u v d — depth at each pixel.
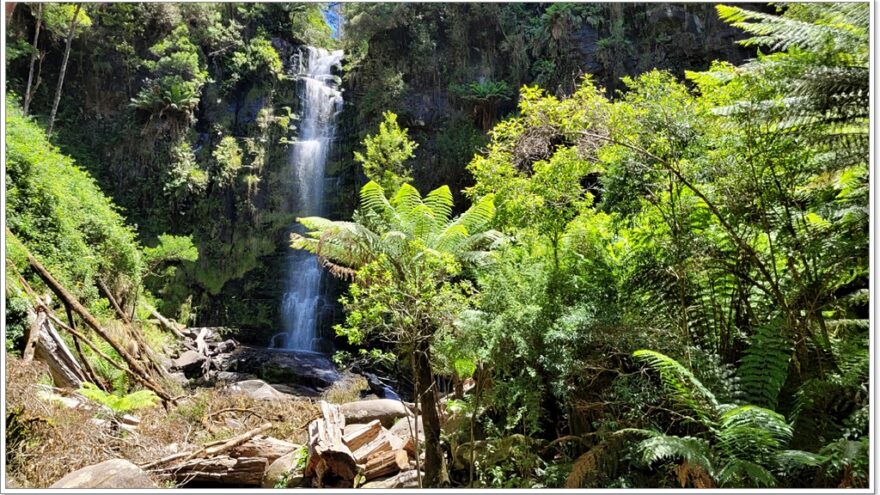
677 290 3.64
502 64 17.39
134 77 17.83
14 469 3.86
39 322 6.17
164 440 5.41
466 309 3.98
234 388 9.47
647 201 3.71
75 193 10.26
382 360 4.60
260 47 19.08
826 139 3.08
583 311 3.50
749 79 3.34
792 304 3.17
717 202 3.48
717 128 3.40
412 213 4.61
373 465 4.54
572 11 16.16
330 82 20.03
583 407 3.43
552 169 4.10
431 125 17.02
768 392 2.83
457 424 4.34
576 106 3.96
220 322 16.56
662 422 3.42
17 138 8.70
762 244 3.61
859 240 2.92
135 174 16.86
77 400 5.33
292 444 5.20
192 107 17.66
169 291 15.73
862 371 2.70
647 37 15.38
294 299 17.03
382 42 18.09
